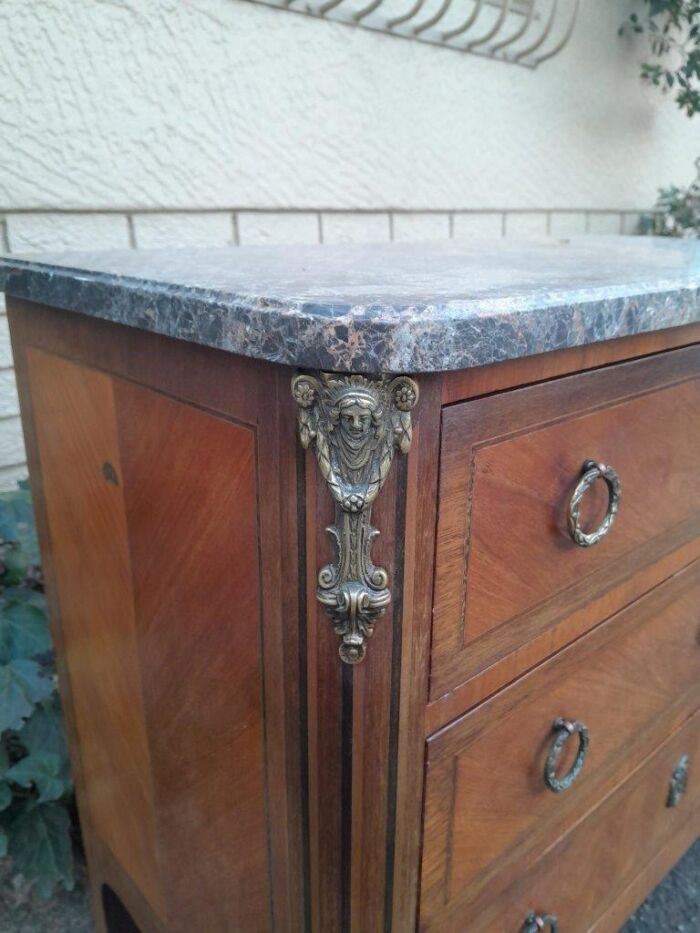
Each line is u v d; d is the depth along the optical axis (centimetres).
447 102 164
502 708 61
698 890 122
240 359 48
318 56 140
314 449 44
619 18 199
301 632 50
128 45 117
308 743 53
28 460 88
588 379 57
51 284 65
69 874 108
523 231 193
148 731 76
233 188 135
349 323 39
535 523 57
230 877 68
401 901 58
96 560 77
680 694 92
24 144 111
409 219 165
